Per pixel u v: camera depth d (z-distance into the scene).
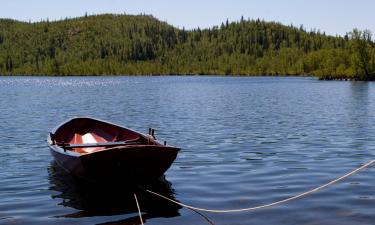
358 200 12.57
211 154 20.16
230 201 12.76
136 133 17.73
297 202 12.51
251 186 14.36
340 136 25.66
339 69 145.50
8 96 70.19
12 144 23.48
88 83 134.75
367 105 48.50
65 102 56.50
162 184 14.84
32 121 35.03
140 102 54.97
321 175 15.80
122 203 12.82
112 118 36.94
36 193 13.94
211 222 11.06
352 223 10.73
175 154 14.60
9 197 13.48
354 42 131.25
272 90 83.25
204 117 36.78
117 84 123.19
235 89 88.12
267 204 12.39
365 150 20.97
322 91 78.62
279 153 20.31
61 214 11.85
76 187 14.66
